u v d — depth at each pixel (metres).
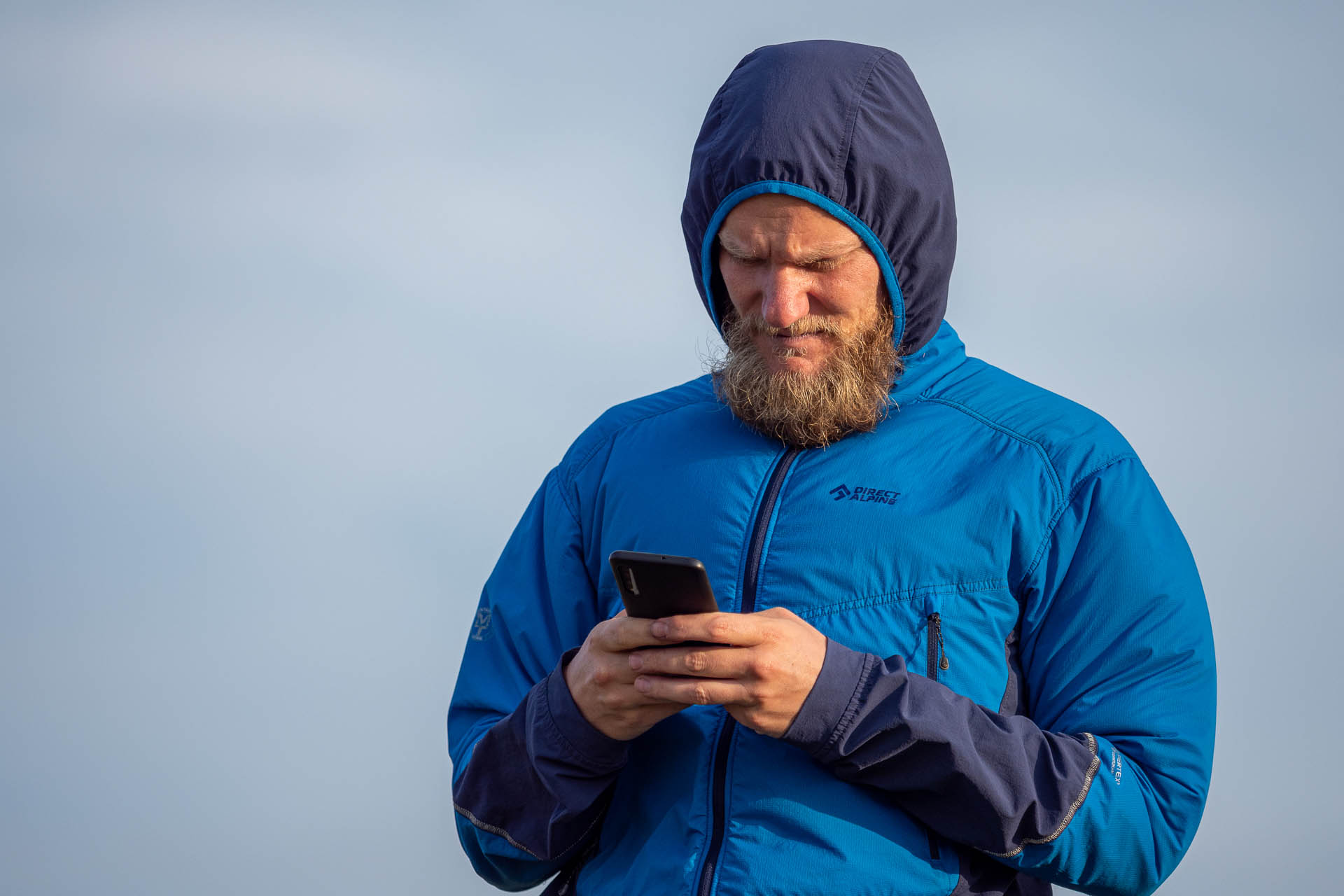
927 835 4.59
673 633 4.34
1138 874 4.57
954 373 5.44
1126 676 4.72
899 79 5.19
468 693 5.43
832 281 5.03
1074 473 4.91
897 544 4.81
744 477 5.13
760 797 4.62
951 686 4.66
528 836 4.94
